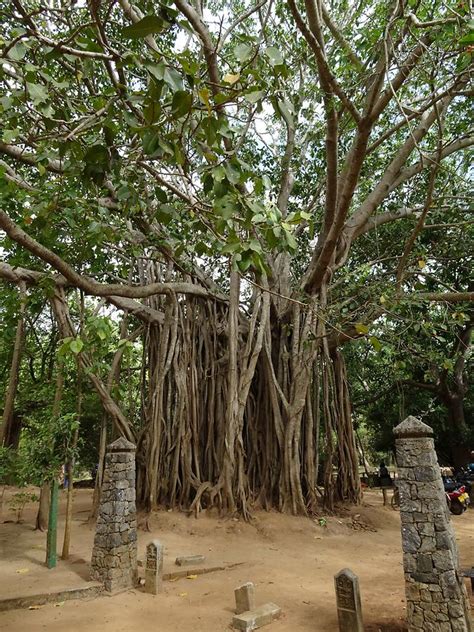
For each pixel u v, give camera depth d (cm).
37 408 1089
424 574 354
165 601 465
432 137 947
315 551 680
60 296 784
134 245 727
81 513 980
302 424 914
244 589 426
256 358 901
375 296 832
